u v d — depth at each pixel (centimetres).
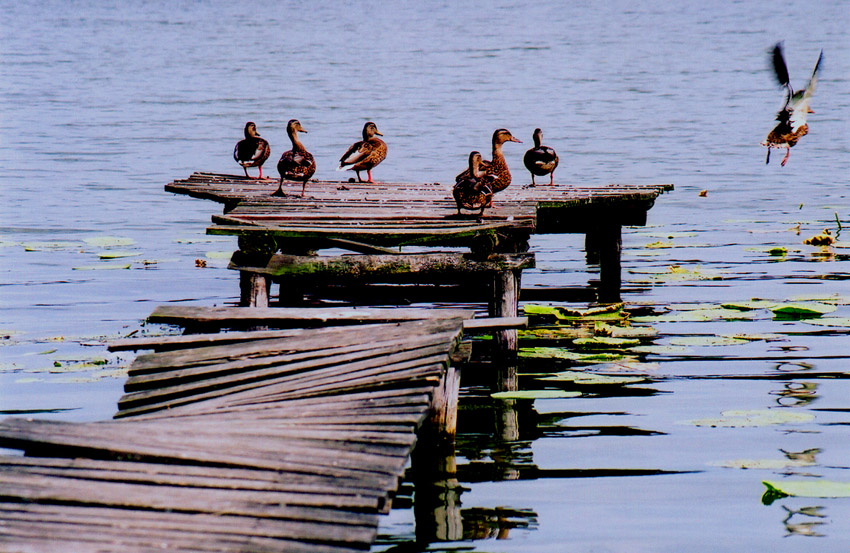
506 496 873
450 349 973
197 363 973
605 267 1702
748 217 2428
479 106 4694
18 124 4181
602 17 11569
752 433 1015
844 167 3194
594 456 962
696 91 5228
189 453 730
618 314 1549
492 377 1247
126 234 2239
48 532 607
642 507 843
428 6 14750
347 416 817
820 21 10025
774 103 4747
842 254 1969
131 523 624
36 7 15325
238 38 9238
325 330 1062
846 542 772
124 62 6975
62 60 7088
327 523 633
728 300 1623
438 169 3066
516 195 1662
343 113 4481
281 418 819
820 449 963
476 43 8325
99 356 1283
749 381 1191
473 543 784
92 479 689
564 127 4066
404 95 5119
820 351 1312
